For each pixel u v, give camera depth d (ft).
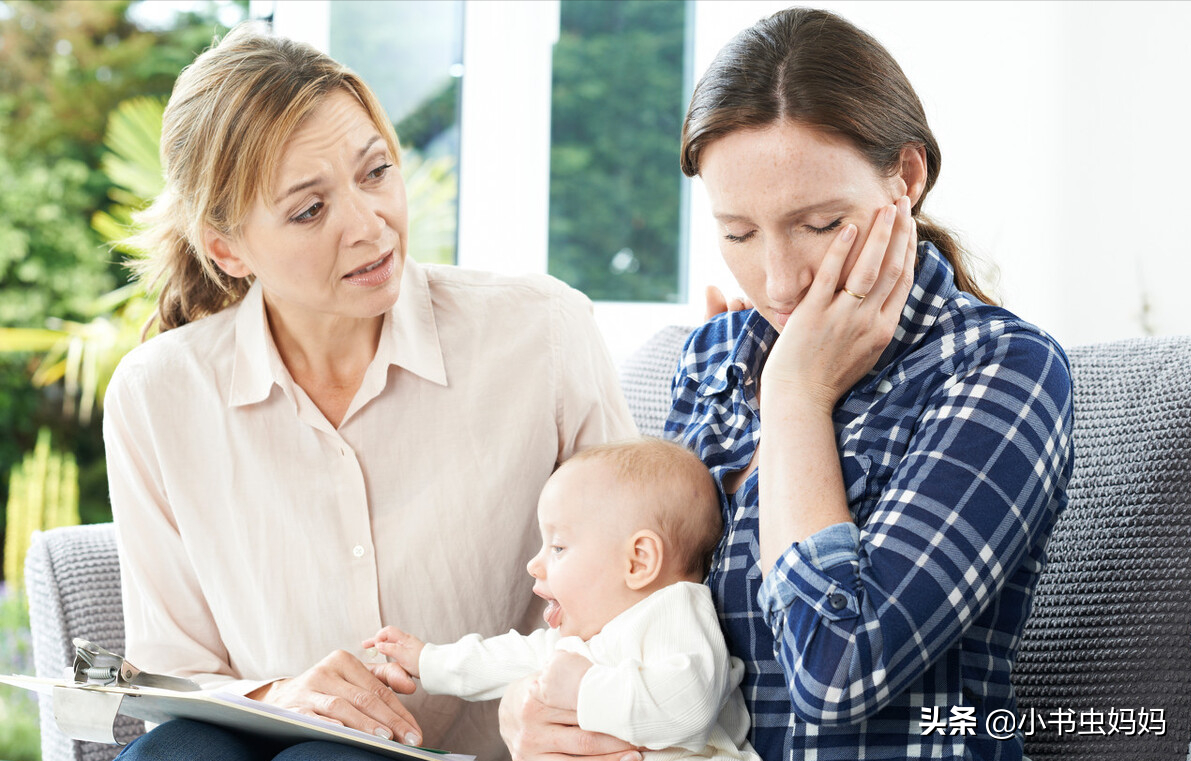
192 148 3.92
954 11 6.92
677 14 9.08
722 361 4.09
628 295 9.34
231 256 4.19
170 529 4.47
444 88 9.14
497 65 9.05
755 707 3.44
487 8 9.01
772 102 3.09
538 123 9.14
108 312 17.95
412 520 4.32
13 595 15.93
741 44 3.28
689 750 3.38
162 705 3.43
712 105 3.19
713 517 3.73
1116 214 6.05
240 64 3.88
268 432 4.33
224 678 4.33
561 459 4.53
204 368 4.38
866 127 3.12
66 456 17.43
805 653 3.00
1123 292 6.02
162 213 4.43
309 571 4.28
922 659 2.93
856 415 3.39
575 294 4.64
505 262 9.13
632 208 9.27
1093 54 6.15
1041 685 3.94
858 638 2.92
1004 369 3.15
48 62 17.69
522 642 3.86
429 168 9.16
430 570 4.31
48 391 17.39
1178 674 3.67
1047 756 3.89
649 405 5.16
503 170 9.11
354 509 4.27
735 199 3.20
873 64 3.22
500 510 4.34
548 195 9.28
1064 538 3.98
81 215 17.95
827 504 3.16
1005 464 3.03
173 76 18.35
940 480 3.03
